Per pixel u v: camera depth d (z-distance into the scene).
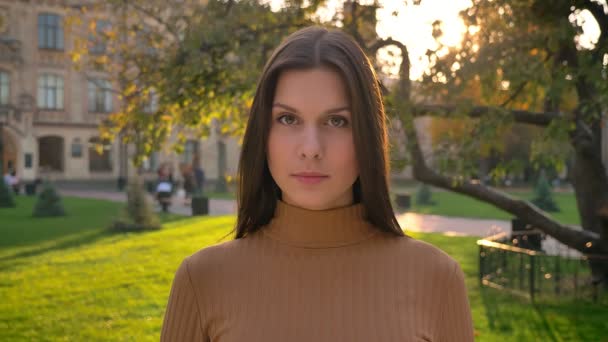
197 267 1.30
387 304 1.22
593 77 5.04
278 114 1.18
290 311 1.22
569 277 8.59
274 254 1.28
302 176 1.16
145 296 7.83
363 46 6.37
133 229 15.09
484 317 6.89
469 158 5.84
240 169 1.31
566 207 23.70
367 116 1.16
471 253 11.38
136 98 7.05
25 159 39.62
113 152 42.84
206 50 6.46
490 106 5.89
